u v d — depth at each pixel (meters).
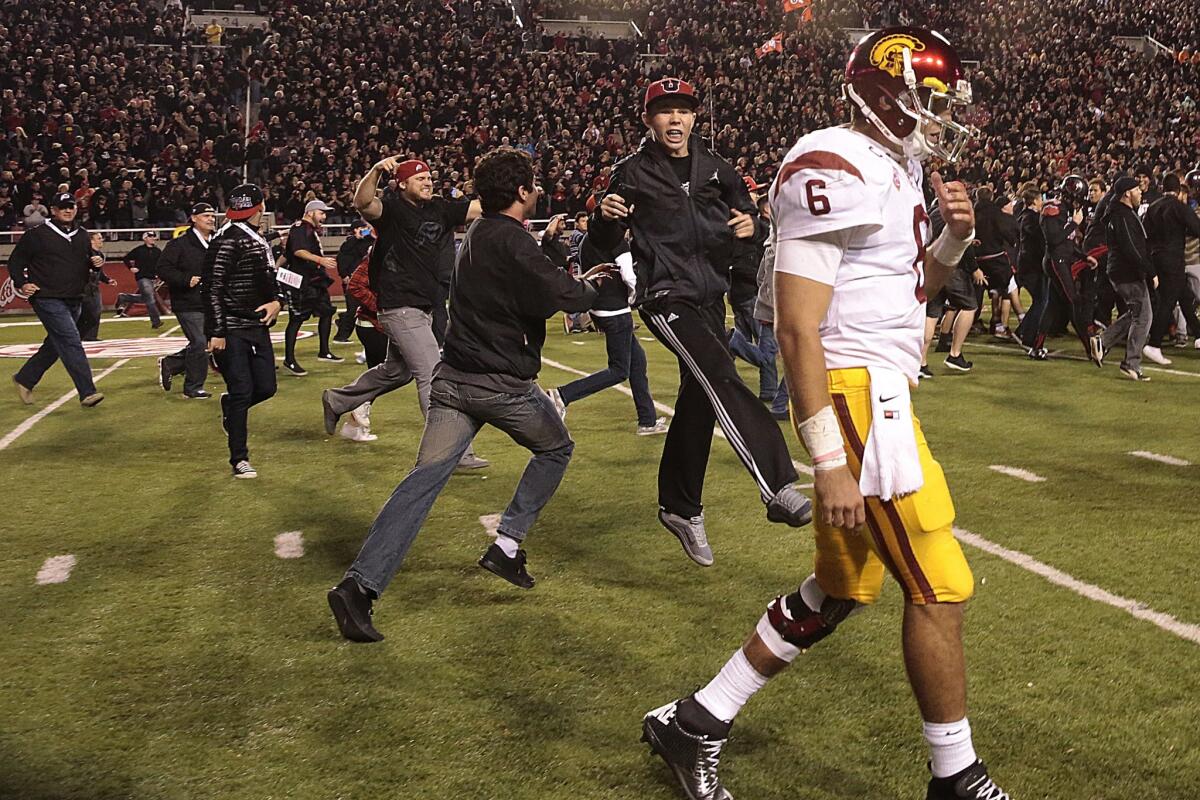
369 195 5.93
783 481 3.54
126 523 5.36
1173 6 36.03
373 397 6.89
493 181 3.90
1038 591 4.07
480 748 2.96
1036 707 3.12
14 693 3.36
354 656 3.62
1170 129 29.89
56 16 26.58
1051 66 31.38
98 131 23.42
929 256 2.68
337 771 2.85
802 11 31.92
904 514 2.29
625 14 34.50
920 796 2.68
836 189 2.23
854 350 2.31
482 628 3.85
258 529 5.21
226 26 30.67
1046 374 9.72
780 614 2.53
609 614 3.96
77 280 8.82
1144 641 3.59
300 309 10.98
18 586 4.40
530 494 4.13
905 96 2.34
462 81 27.44
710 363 3.81
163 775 2.85
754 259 5.36
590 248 4.18
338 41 27.73
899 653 3.51
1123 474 5.93
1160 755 2.84
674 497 4.14
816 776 2.79
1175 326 11.73
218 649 3.70
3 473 6.54
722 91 28.19
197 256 9.34
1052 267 10.30
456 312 3.91
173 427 8.07
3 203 21.05
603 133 26.75
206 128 24.27
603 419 8.02
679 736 2.60
